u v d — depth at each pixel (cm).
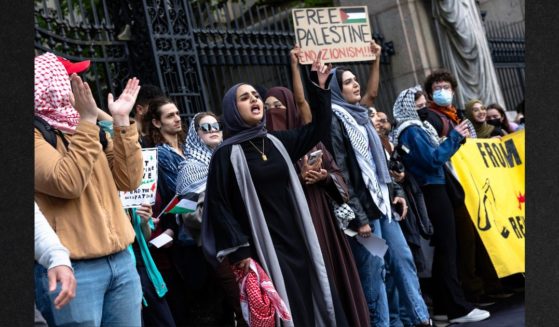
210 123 549
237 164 473
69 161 357
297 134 501
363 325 519
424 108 736
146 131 587
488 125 853
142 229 507
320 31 714
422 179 674
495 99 1097
